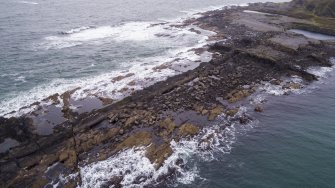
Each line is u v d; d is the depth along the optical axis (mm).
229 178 30953
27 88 48375
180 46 70438
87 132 36875
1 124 37000
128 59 62094
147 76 52438
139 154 33375
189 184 30078
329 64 61531
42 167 31359
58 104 42781
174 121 39344
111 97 44906
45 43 70125
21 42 69875
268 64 58250
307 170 32094
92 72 55188
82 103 43062
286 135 38219
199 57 61781
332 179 30812
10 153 32781
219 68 55969
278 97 47875
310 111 44219
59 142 35188
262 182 30453
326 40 76812
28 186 29047
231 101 45375
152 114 40531
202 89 48094
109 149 34125
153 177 30609
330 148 35656
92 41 73062
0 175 29969
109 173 30859
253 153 34719
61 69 56125
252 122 40781
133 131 37156
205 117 40938
